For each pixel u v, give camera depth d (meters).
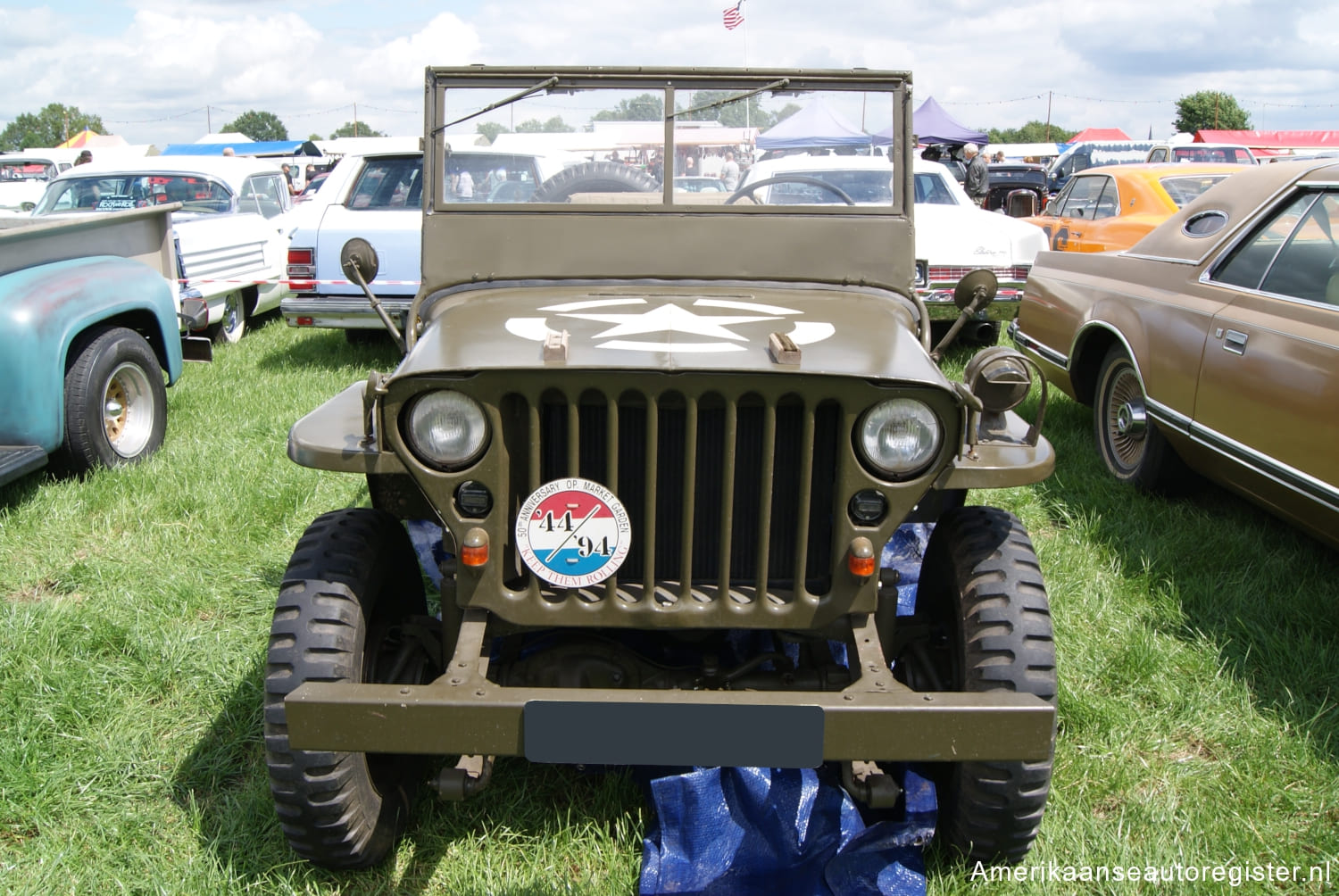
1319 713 3.31
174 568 4.46
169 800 3.03
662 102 3.40
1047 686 2.51
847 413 2.36
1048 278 6.36
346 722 2.24
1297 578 4.33
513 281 3.35
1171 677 3.66
